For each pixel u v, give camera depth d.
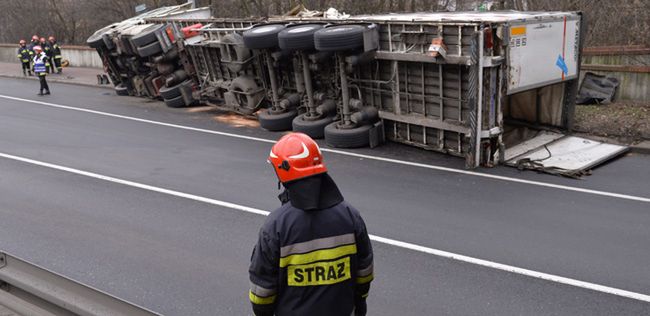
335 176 9.59
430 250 6.56
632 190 8.21
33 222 7.81
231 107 14.83
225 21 14.92
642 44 14.41
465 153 10.18
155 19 17.06
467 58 9.19
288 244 2.88
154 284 5.93
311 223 2.90
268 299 3.02
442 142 10.49
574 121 11.48
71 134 13.43
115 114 15.80
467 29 9.20
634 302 5.30
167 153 11.45
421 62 10.19
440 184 8.91
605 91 12.58
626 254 6.25
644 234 6.73
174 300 5.59
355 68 11.51
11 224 7.75
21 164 10.88
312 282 2.94
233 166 10.34
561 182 8.72
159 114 15.64
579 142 10.41
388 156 10.70
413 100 10.75
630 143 10.23
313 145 2.95
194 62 15.86
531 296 5.46
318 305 2.98
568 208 7.65
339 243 2.95
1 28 38.69
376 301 5.46
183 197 8.73
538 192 8.33
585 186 8.48
